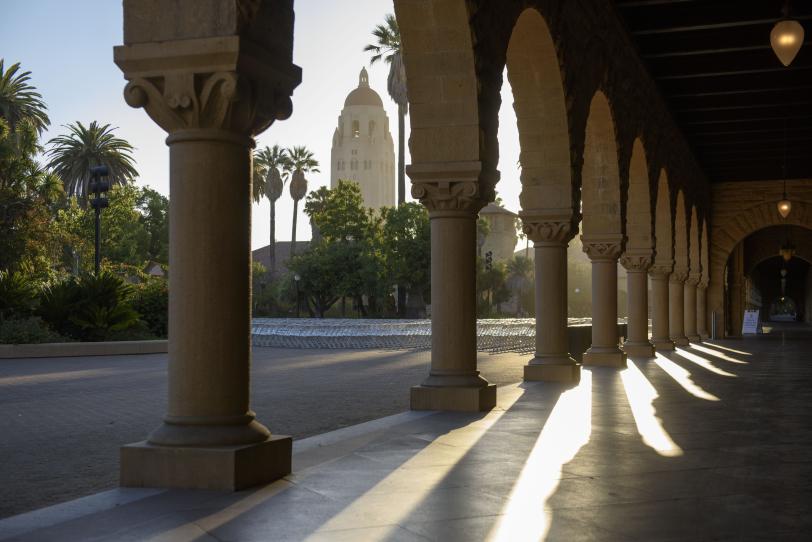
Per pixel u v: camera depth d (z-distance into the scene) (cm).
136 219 6894
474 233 1044
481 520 473
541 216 1395
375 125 17162
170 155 591
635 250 2155
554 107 1355
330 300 6450
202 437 566
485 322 3169
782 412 988
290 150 8562
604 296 1833
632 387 1317
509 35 1123
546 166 1389
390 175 17525
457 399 1002
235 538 437
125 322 2542
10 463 722
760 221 3528
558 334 1436
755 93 2319
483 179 1020
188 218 582
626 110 1822
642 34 1844
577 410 1009
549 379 1421
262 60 586
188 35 570
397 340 3023
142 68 579
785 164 3052
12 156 4156
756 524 464
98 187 2881
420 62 1008
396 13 992
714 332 3459
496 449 719
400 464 647
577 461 661
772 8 1681
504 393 1218
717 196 3581
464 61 996
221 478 553
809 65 1980
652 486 566
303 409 1105
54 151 5856
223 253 584
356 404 1162
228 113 575
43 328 2383
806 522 468
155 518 480
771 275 7269
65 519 477
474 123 1005
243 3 568
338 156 17138
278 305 7262
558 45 1301
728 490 553
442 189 1018
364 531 450
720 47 1880
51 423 966
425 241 5850
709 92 2230
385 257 5916
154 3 577
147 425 950
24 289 2447
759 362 1983
